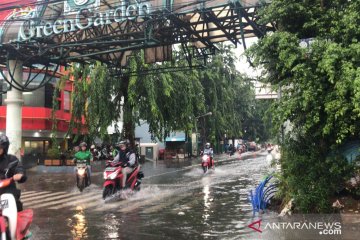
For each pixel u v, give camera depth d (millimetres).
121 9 14133
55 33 15195
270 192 9703
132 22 14375
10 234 4855
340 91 6840
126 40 14352
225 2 12922
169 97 25609
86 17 14727
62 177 20188
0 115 28453
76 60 18750
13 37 16422
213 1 13094
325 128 7254
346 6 8188
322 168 7902
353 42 7480
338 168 7637
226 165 28797
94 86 24484
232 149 50938
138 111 24844
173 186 14930
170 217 8719
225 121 44875
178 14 13219
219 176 19375
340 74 7102
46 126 29797
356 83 6551
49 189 14664
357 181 7922
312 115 7527
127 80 24547
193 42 16672
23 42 16047
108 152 34750
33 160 30422
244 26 14047
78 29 14859
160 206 10234
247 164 29984
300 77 7578
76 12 15156
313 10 8289
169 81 24750
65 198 12109
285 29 8727
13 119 18688
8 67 17000
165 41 15656
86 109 26016
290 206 8023
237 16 13727
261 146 82375
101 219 8617
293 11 8344
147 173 22109
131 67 21141
